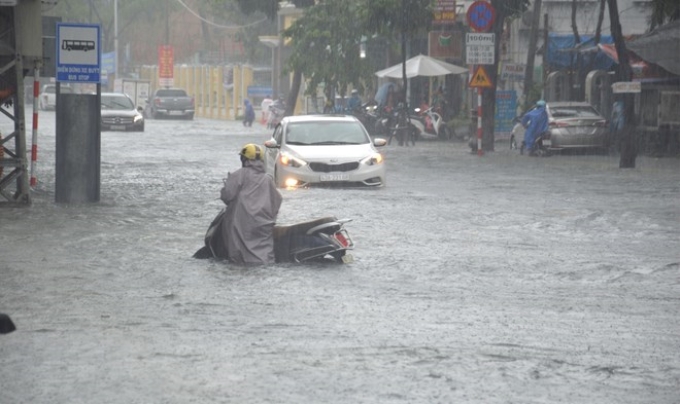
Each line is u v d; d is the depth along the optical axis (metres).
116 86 115.56
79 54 26.41
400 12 59.31
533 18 56.94
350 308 13.81
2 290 14.95
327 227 17.72
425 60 63.94
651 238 20.83
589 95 54.59
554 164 41.59
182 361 10.87
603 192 30.05
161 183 32.81
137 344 11.64
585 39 62.91
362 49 76.81
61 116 26.55
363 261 17.92
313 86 72.31
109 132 71.19
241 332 12.29
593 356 11.23
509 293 15.05
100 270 16.77
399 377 10.27
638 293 15.12
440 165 40.94
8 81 25.80
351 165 31.27
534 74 63.16
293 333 12.25
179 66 129.38
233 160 43.72
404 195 29.05
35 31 25.83
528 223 23.06
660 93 48.19
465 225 22.70
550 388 9.93
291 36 72.94
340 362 10.85
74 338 11.92
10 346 11.50
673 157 46.91
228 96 111.62
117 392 9.70
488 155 47.53
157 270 16.81
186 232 21.44
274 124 82.19
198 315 13.27
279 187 31.42
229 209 17.95
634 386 10.05
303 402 9.41
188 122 99.31
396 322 12.95
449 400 9.49
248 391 9.74
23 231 21.25
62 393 9.66
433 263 17.70
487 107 49.94
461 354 11.25
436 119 62.91
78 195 26.75
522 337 12.15
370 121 66.75
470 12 47.03
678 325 12.96
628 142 39.28
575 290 15.34
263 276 16.36
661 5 48.31
